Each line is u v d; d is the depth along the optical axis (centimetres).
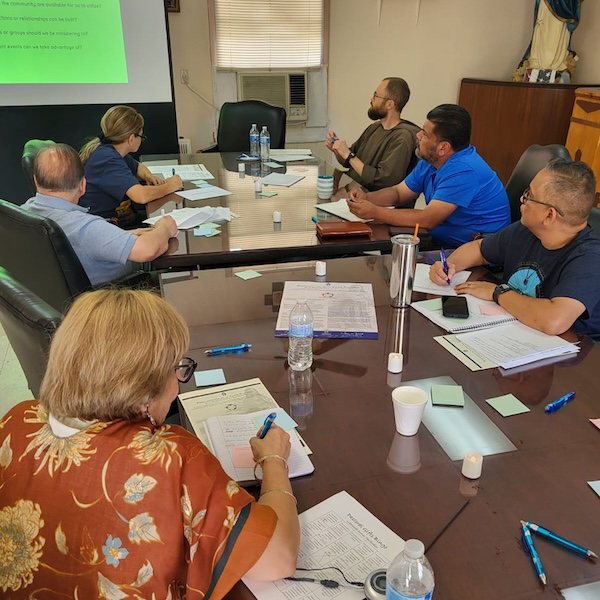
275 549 73
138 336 75
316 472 98
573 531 85
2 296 117
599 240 161
